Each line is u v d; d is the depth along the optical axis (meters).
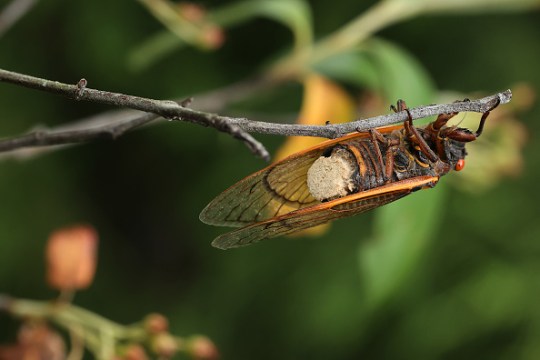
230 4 0.70
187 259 0.90
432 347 0.72
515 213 0.73
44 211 0.76
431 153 0.40
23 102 0.73
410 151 0.41
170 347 0.46
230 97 0.50
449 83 0.76
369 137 0.40
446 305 0.71
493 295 0.70
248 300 0.76
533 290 0.70
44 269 0.75
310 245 0.75
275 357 0.76
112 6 0.74
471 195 0.73
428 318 0.72
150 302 0.82
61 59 0.75
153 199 0.85
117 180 0.83
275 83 0.50
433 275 0.73
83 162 0.80
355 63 0.49
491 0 0.50
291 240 0.75
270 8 0.49
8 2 0.67
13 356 0.46
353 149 0.40
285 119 0.53
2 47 0.74
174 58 0.75
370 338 0.74
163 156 0.81
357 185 0.40
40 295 0.75
